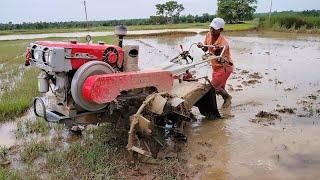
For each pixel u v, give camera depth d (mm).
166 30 43562
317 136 6605
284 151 5977
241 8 61312
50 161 5480
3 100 8922
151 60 16453
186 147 6148
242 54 19359
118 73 5293
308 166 5457
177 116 6086
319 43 26469
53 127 7062
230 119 7672
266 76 12305
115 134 6145
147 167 5367
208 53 7652
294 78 11875
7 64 15586
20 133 6805
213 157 5766
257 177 5113
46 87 5566
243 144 6285
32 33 43688
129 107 5918
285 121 7457
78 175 5078
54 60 4957
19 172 5195
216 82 8031
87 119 5605
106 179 4953
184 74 7566
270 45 25109
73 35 34531
